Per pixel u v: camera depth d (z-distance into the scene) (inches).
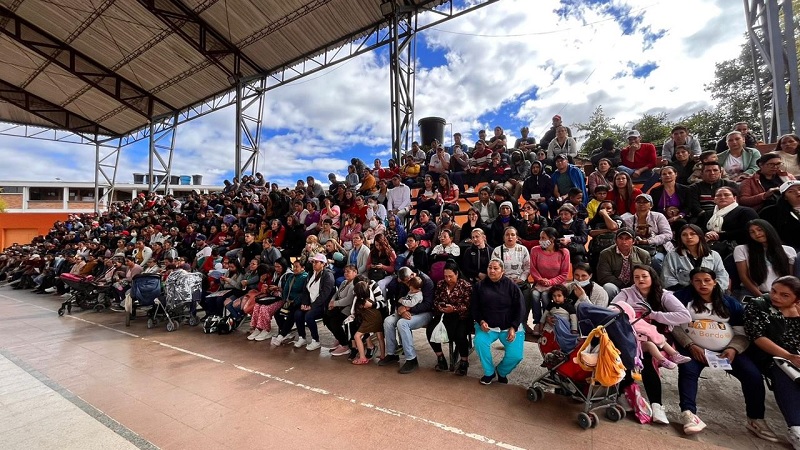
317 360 184.5
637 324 122.4
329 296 201.2
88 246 480.4
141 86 673.0
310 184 432.8
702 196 184.5
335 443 106.0
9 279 560.7
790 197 145.3
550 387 137.9
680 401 115.0
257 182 579.5
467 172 352.5
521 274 180.4
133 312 281.1
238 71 587.5
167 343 220.2
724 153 215.8
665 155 251.8
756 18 268.5
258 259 256.7
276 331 243.8
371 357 186.4
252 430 114.8
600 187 212.4
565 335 131.3
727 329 115.7
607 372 109.4
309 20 479.8
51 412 129.0
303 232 332.8
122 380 159.0
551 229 177.3
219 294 257.1
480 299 152.9
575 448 100.5
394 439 107.2
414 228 259.6
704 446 100.7
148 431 115.3
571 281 168.1
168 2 469.4
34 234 1016.2
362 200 324.2
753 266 133.6
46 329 260.8
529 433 108.9
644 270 129.4
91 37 548.7
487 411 123.6
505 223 218.4
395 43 425.4
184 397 140.6
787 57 240.1
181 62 591.8
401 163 428.1
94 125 850.8
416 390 143.2
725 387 136.9
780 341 105.3
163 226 481.4
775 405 123.5
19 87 689.6
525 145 366.3
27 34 548.7
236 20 494.9
